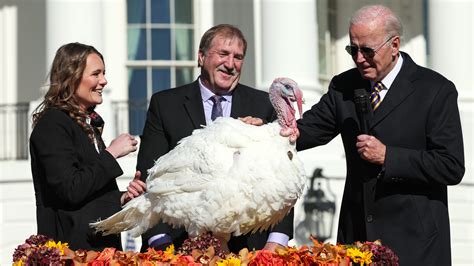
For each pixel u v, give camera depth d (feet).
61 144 29.27
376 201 30.40
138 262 25.86
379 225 30.35
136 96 81.05
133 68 81.20
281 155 28.22
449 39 72.84
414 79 30.66
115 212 30.14
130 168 66.13
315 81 71.82
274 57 70.85
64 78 29.76
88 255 26.17
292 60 70.79
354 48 29.96
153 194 28.91
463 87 72.49
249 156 27.96
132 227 29.60
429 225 30.19
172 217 28.94
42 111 29.91
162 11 81.61
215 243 26.63
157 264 25.73
